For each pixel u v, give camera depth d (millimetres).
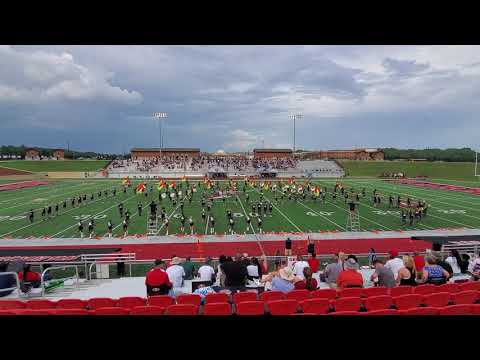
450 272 8453
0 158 97812
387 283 7258
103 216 27109
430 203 33438
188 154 92438
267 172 69812
